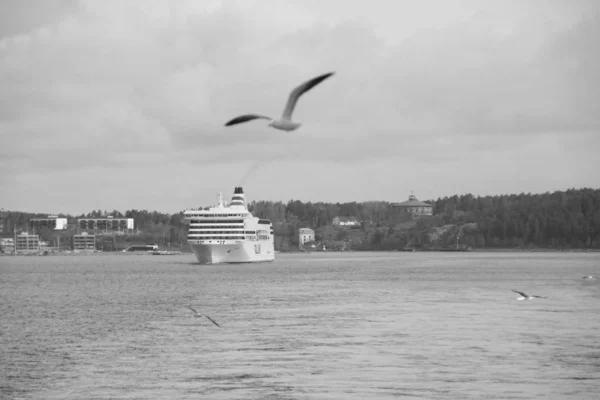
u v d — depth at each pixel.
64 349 87.00
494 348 84.50
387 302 139.25
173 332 99.50
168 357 81.19
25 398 65.31
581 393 65.38
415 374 72.06
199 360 79.38
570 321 106.81
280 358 79.88
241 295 160.88
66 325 109.19
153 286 197.62
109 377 72.19
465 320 108.81
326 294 161.00
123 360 79.88
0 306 141.00
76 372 74.38
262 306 133.88
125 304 142.88
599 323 104.38
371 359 78.94
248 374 72.69
